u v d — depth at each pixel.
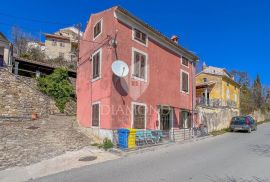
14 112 19.48
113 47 14.92
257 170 9.20
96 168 9.74
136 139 14.21
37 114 20.39
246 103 49.41
